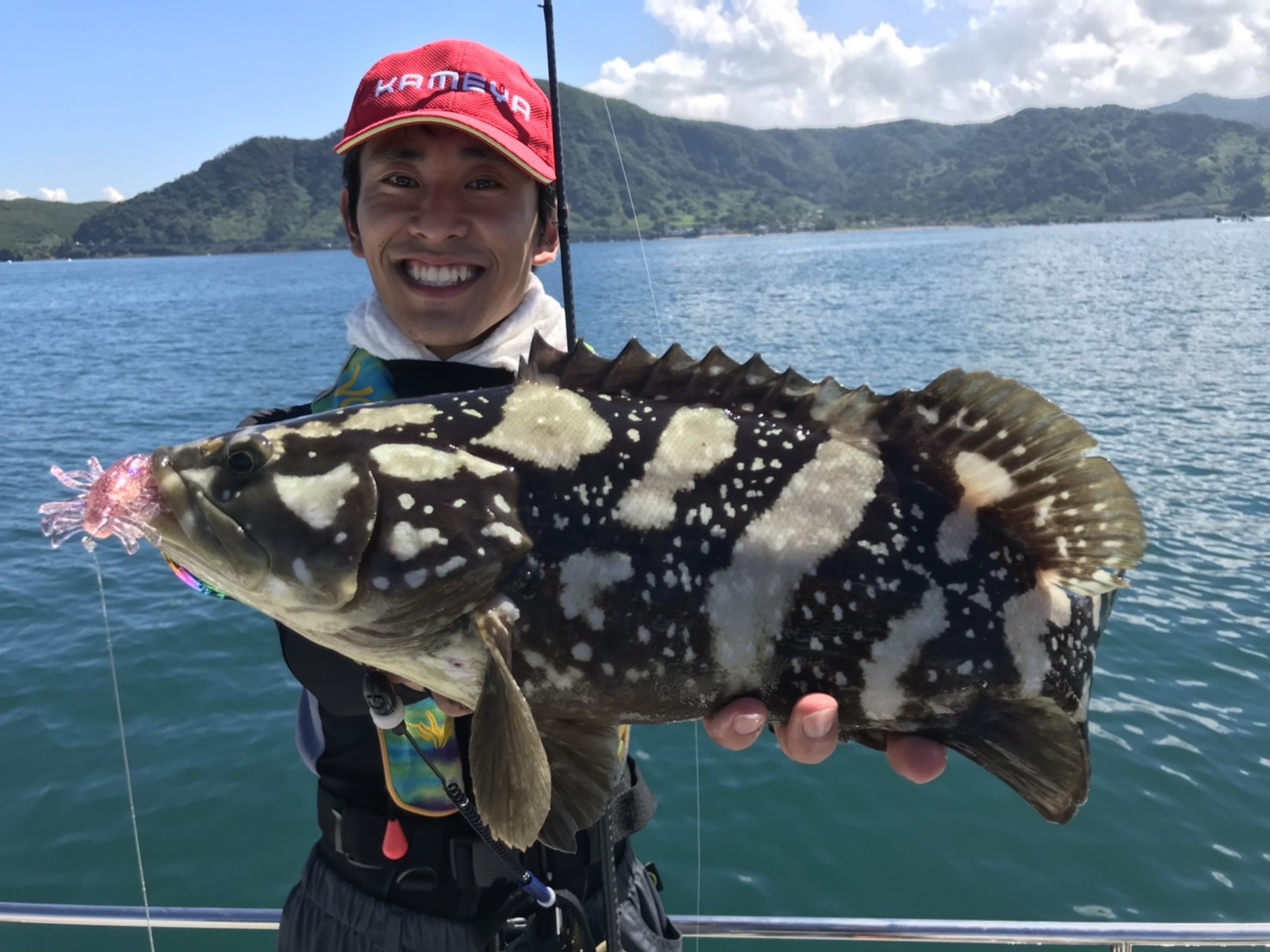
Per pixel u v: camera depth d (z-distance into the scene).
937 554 0.72
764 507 0.71
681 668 0.70
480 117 0.78
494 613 0.68
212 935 1.57
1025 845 1.72
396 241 0.79
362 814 0.79
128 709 2.24
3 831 1.83
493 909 0.79
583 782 0.71
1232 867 1.64
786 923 0.95
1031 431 0.72
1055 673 0.73
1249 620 2.55
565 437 0.71
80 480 0.68
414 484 0.69
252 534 0.69
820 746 0.69
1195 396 5.70
